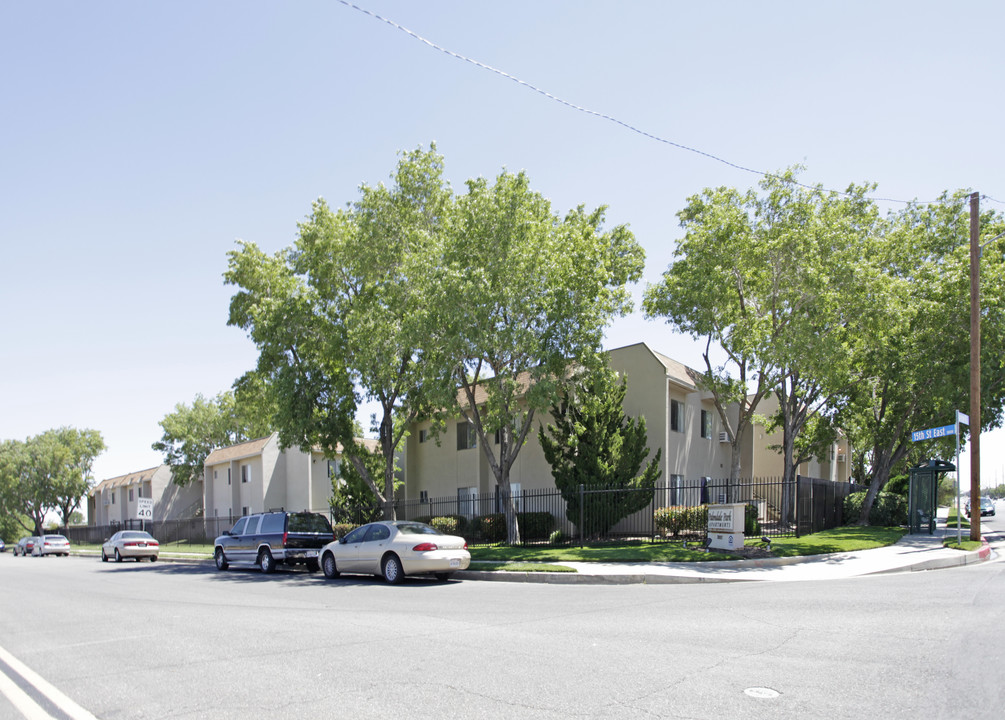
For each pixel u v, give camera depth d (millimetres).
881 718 5301
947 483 72812
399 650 8055
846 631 8336
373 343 24359
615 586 14531
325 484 43875
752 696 5867
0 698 6578
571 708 5660
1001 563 16484
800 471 39625
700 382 24094
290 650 8281
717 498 27938
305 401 26188
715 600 11297
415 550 16516
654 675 6590
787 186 21828
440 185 26297
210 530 46312
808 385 25344
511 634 8852
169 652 8477
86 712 6043
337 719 5566
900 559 16875
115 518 66875
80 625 11031
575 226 23344
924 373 24453
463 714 5586
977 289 19531
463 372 23344
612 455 23844
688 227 23828
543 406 20922
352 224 26531
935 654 7117
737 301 23109
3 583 20000
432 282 21078
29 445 75375
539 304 21328
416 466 36000
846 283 20172
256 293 28281
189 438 59062
